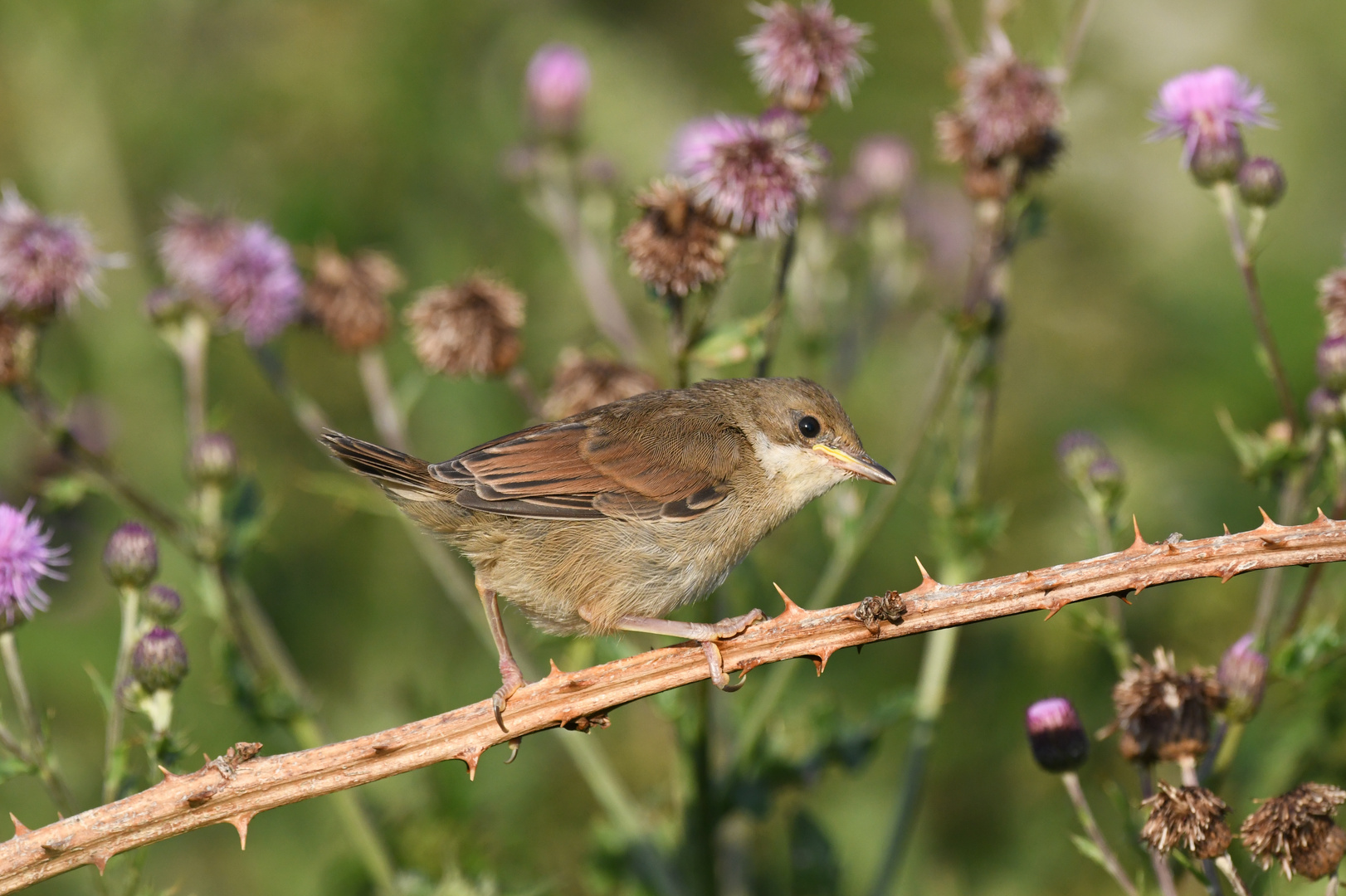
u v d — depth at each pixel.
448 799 10.34
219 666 9.11
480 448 8.25
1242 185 8.96
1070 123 15.74
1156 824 6.62
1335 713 9.42
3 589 7.34
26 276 9.38
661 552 8.20
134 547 8.06
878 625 6.32
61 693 12.80
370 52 15.57
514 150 13.42
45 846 5.89
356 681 13.29
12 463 13.83
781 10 9.93
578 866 11.91
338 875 10.73
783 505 8.72
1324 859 6.46
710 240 8.86
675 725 9.55
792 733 10.88
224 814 6.07
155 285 15.24
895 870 9.65
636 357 12.10
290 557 13.80
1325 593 9.45
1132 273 15.51
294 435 14.80
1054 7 14.92
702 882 9.26
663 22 16.61
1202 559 6.05
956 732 12.45
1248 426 13.79
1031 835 11.79
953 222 15.73
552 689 6.47
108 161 15.38
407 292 15.22
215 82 15.66
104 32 15.49
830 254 12.54
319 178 15.30
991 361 10.23
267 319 10.67
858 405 14.75
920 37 16.31
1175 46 15.98
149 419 14.63
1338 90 15.76
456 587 10.47
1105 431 14.16
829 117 16.62
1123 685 7.26
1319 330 13.90
